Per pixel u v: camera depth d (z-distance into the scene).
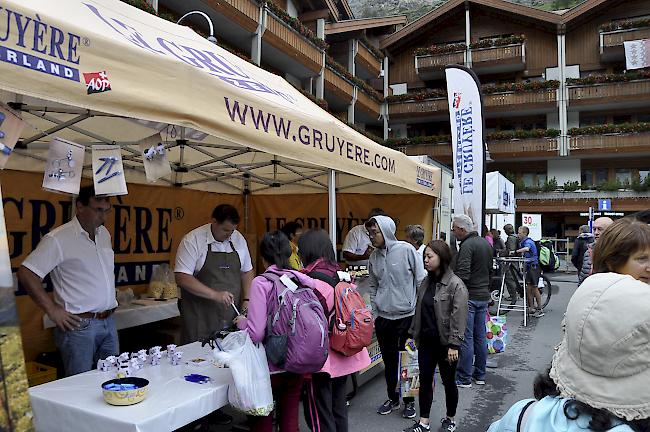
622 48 27.19
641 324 1.15
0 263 1.54
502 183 13.68
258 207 8.06
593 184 29.06
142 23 3.57
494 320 6.79
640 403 1.15
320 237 3.54
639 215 2.89
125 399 2.36
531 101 28.36
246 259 4.39
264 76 5.04
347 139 4.29
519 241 10.71
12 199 4.43
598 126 27.22
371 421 4.50
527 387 5.62
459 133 7.80
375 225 4.68
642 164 28.08
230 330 3.67
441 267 4.07
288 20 19.05
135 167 5.46
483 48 29.25
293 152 3.47
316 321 2.84
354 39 26.02
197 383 2.76
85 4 2.86
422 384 4.15
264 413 2.68
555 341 7.96
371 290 4.85
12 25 1.84
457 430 4.38
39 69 1.92
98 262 3.41
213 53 4.25
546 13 28.69
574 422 1.22
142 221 5.91
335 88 23.48
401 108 29.89
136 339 5.62
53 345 4.64
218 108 2.79
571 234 29.75
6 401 1.48
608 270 1.60
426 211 8.37
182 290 4.26
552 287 15.46
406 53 32.09
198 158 5.72
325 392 3.41
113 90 2.21
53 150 2.38
